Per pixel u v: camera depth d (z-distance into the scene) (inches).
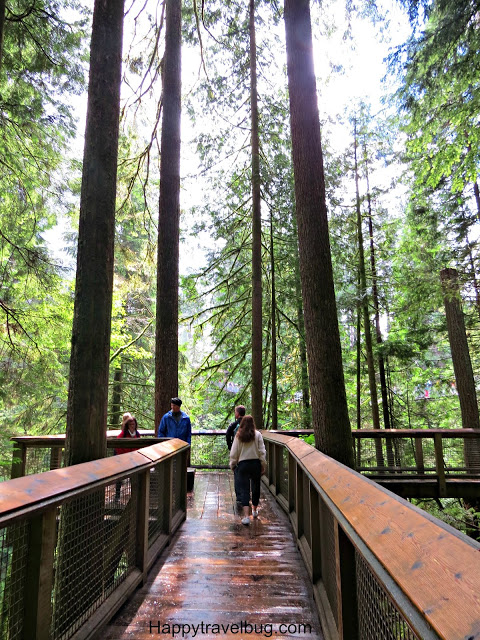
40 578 73.2
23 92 282.7
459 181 279.0
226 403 570.9
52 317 305.1
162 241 297.1
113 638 97.3
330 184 467.2
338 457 180.2
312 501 126.3
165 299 292.8
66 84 291.7
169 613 109.4
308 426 543.5
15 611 69.8
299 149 205.0
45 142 305.0
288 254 485.4
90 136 141.3
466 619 28.6
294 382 618.2
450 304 395.5
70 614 90.0
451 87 262.4
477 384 530.9
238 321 511.2
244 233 511.8
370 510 62.2
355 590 76.1
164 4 337.4
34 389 313.3
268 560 148.9
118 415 543.8
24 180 304.8
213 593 121.8
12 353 293.9
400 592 41.1
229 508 227.3
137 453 132.6
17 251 302.7
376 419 462.0
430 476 275.9
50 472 83.4
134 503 129.6
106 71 144.9
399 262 448.1
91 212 137.5
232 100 458.0
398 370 555.8
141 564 130.3
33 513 68.5
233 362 546.0
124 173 391.5
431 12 241.9
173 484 188.2
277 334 542.3
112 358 470.0
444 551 38.9
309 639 97.2
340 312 489.4
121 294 454.6
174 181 302.0
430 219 415.5
